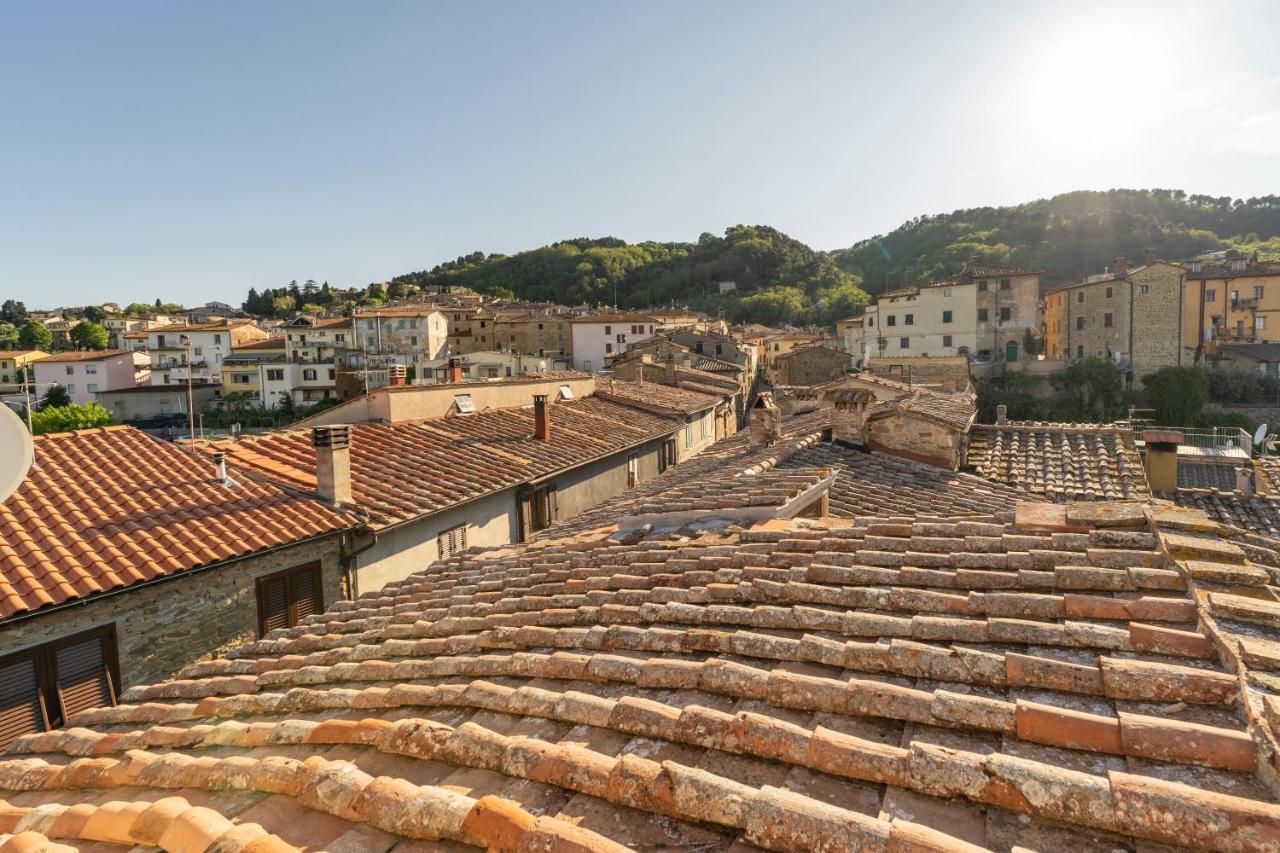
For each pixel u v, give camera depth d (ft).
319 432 39.65
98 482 36.81
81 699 28.91
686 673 11.86
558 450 60.34
